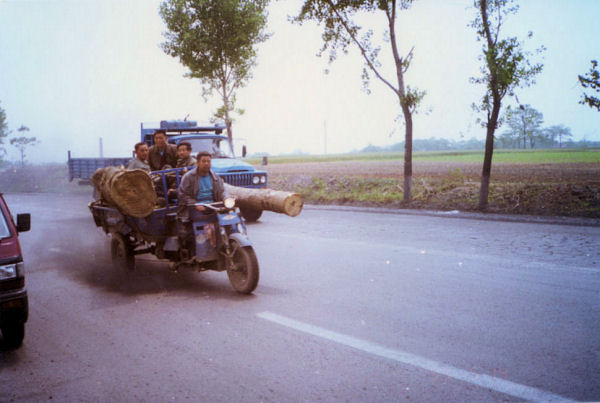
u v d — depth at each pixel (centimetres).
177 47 2225
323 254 863
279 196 707
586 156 4997
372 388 353
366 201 1800
